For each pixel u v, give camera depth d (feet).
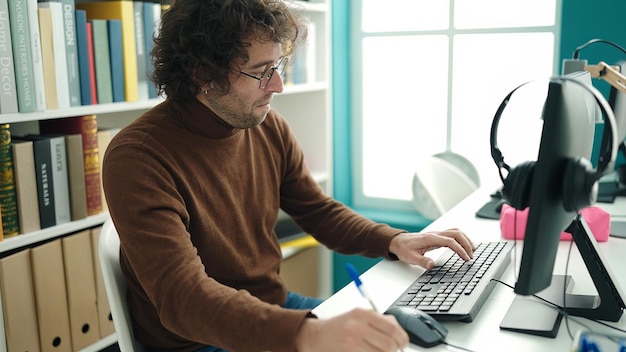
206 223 4.01
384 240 4.29
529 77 7.91
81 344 5.75
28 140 5.36
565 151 2.66
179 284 3.15
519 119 8.01
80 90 5.54
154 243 3.34
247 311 2.90
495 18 8.03
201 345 4.10
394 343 2.50
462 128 8.47
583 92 2.93
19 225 5.21
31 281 5.28
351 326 2.55
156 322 3.93
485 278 3.57
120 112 7.15
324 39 8.37
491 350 2.85
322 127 8.61
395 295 3.56
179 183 3.85
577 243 3.20
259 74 3.89
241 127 4.07
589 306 3.25
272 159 4.64
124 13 5.86
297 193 4.90
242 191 4.36
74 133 5.70
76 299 5.67
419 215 8.82
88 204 5.78
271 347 2.75
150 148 3.75
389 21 8.77
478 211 5.40
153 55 4.11
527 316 3.17
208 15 3.78
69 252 5.58
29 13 5.00
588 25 7.02
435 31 8.41
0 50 4.81
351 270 2.67
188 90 3.93
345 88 9.11
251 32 3.78
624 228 4.80
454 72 8.39
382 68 8.93
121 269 3.90
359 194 9.45
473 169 8.02
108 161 3.67
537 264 2.68
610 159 2.59
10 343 5.12
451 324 3.15
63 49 5.33
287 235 7.88
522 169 2.70
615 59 6.92
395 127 8.99
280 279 4.66
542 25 7.72
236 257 4.24
